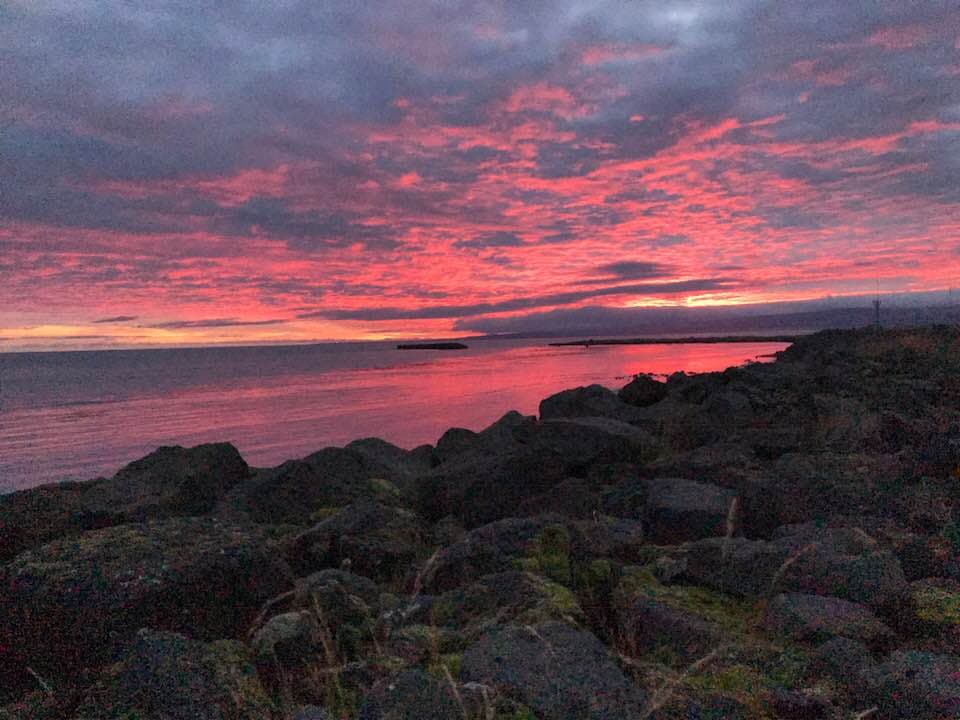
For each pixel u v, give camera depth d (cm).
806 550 438
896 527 546
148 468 1034
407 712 279
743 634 374
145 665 303
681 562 489
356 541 702
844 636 348
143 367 17262
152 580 391
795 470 714
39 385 10081
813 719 280
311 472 1057
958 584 408
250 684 315
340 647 395
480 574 523
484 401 4506
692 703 291
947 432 900
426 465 1370
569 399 1991
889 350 2666
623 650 379
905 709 276
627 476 1022
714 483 812
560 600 402
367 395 5584
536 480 1026
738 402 1568
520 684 296
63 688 349
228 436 3203
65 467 2539
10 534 769
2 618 382
